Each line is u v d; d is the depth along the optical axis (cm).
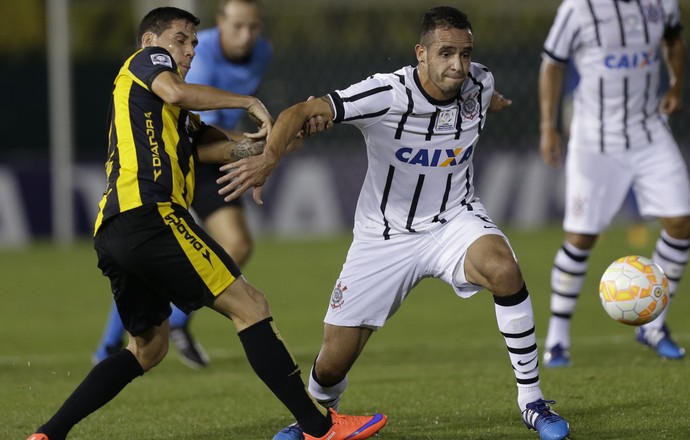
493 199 4747
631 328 2789
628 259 1744
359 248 1664
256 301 1498
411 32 4850
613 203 2312
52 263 4259
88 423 1781
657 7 2273
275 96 4703
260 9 2556
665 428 1608
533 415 1563
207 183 2306
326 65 4728
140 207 1462
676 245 2295
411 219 1647
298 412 1496
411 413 1806
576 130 2336
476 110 1614
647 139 2298
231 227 2297
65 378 2253
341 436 1502
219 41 2555
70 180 4678
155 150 1486
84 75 4841
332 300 1653
